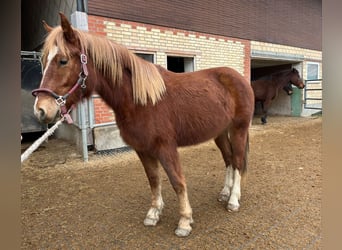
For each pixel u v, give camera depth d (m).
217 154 4.66
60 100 1.61
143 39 5.01
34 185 3.32
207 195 2.89
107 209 2.62
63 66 1.61
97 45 1.81
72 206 2.70
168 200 2.77
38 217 2.47
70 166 4.07
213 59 6.28
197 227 2.21
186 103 2.11
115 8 4.59
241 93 2.51
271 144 5.36
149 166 2.24
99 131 4.60
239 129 2.57
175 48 5.52
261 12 7.38
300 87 8.70
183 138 2.16
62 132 6.27
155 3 5.09
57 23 5.55
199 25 5.88
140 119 1.92
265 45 7.69
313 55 9.69
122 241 2.05
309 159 4.16
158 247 1.95
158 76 2.04
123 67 1.92
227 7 6.42
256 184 3.12
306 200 2.64
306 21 9.11
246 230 2.13
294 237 1.99
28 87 5.04
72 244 2.03
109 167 4.00
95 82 1.81
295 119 9.01
